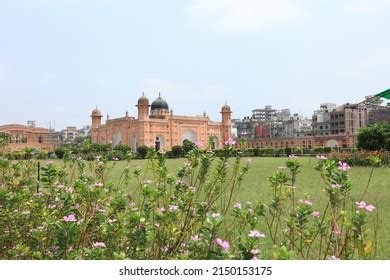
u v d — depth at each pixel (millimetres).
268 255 3928
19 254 3053
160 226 3008
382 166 20984
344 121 80438
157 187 3824
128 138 66625
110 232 3037
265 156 50562
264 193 9633
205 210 3344
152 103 71188
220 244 2449
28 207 3723
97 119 74125
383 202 8664
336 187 3014
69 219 2848
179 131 68250
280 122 103812
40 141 71250
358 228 2779
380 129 29406
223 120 74375
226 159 3789
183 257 2523
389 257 4387
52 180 4121
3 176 4762
